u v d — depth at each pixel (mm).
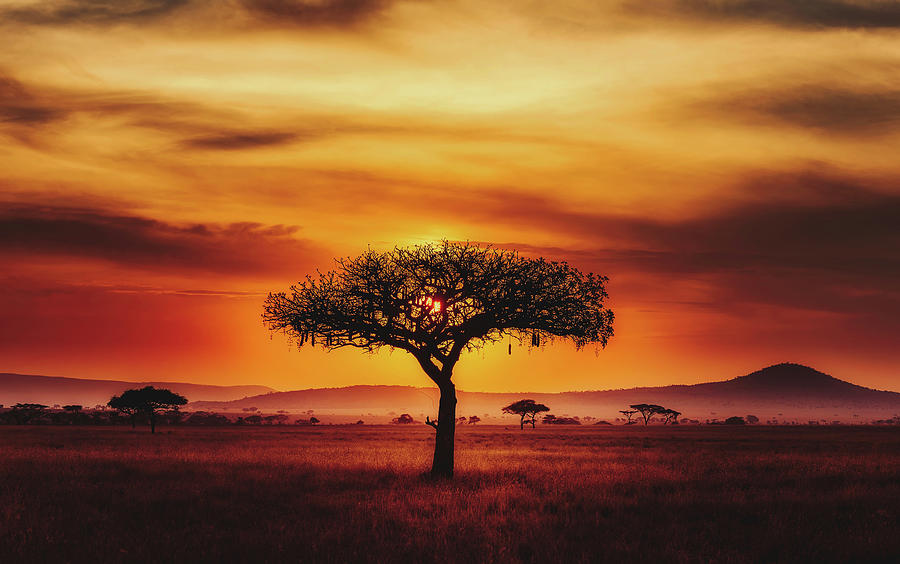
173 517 16109
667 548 12516
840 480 26344
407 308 27984
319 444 61969
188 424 189500
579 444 68062
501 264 28000
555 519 15867
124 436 82125
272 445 58719
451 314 28125
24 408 193500
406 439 82688
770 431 138000
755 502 18953
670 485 24078
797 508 18141
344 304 28344
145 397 123125
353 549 12352
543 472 28859
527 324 28531
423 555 12047
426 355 27953
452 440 27281
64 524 14805
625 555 12281
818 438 92812
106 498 19000
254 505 18125
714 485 24344
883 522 15711
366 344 29391
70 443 59000
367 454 42781
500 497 19531
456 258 27969
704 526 15414
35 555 11758
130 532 13836
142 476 25922
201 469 28859
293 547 12469
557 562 11656
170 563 11414
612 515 17000
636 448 59312
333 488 22328
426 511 17062
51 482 22906
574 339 29516
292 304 28734
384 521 15266
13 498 18234
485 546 12625
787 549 12820
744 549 13070
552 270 28500
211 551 12000
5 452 40062
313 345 28891
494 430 149125
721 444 71000
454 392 27750
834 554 12547
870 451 55781
